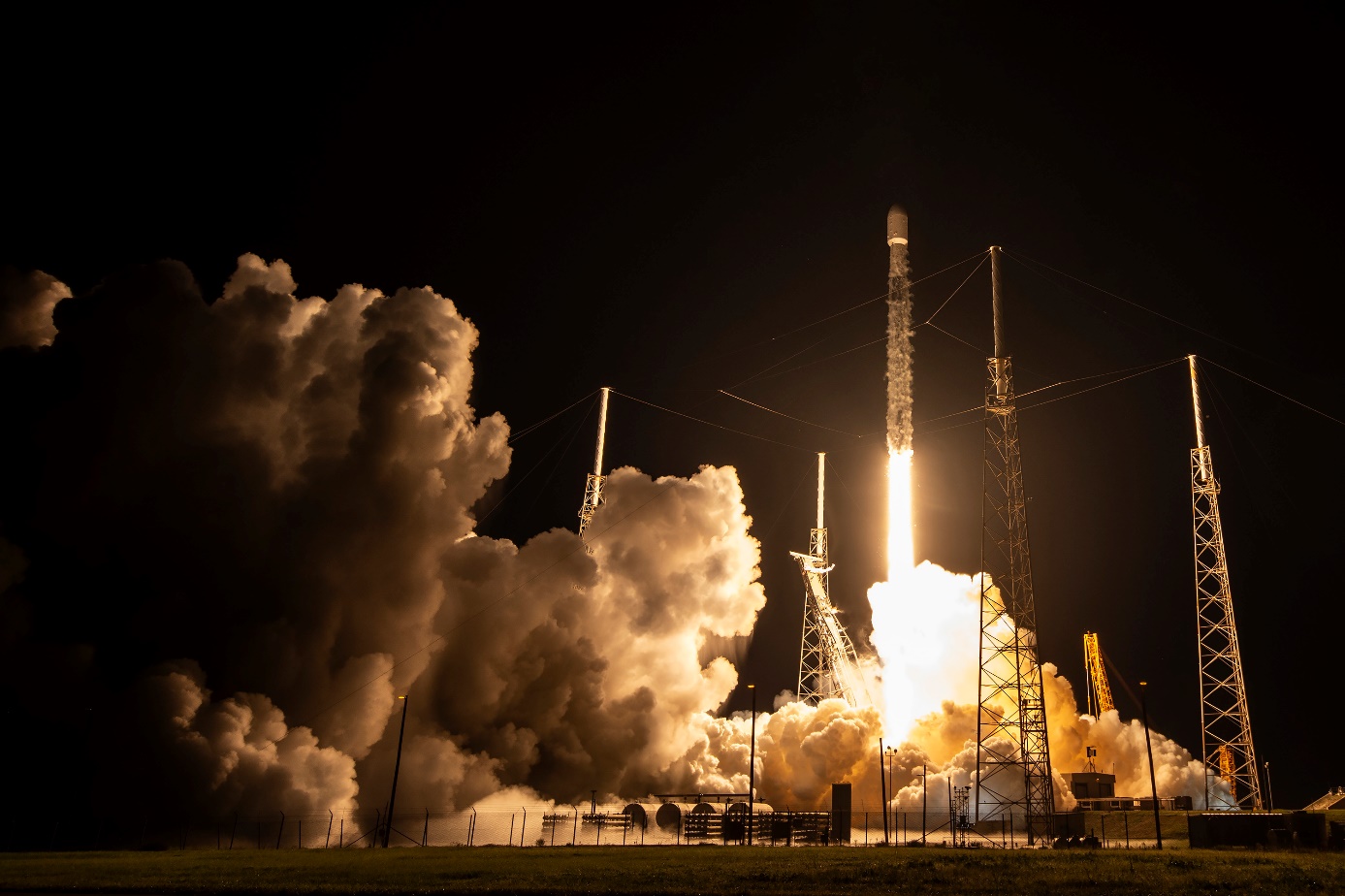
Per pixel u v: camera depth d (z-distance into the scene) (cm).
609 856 5609
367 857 5556
